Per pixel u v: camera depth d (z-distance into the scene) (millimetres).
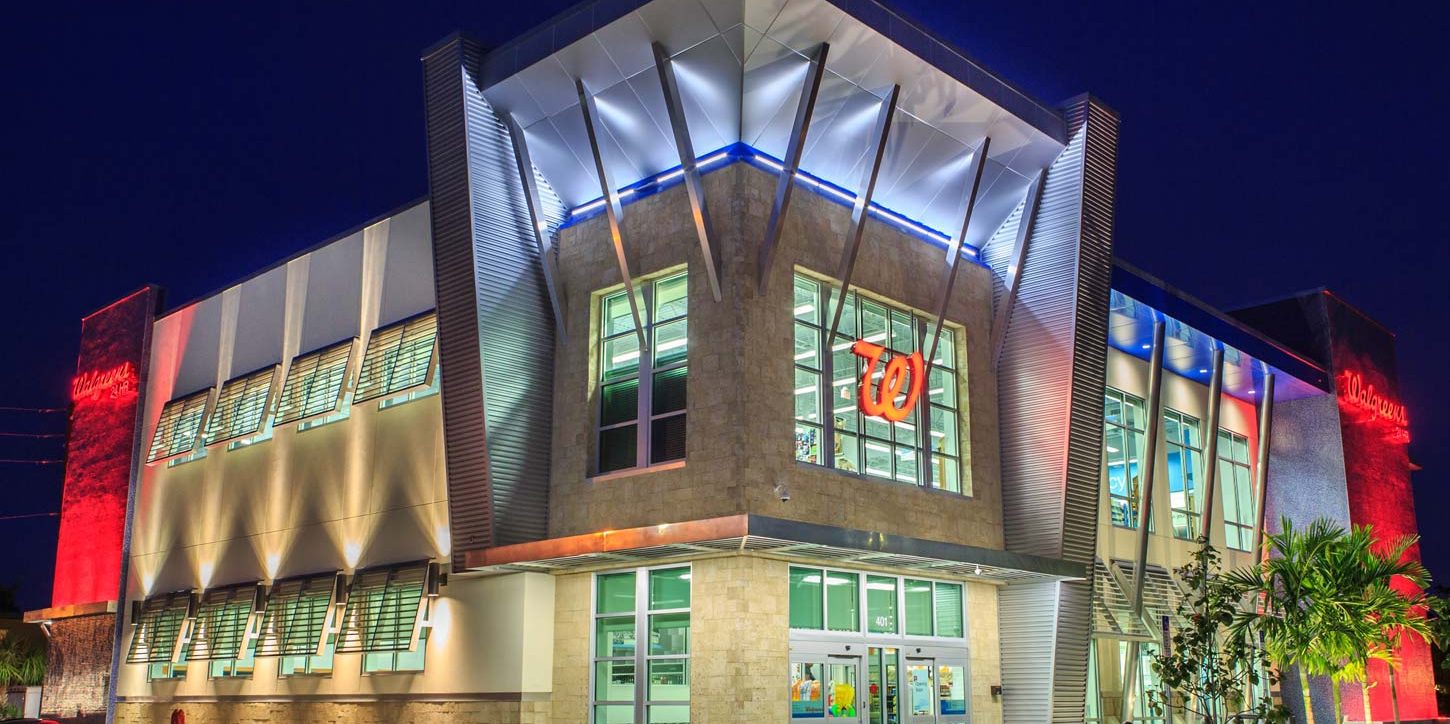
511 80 25750
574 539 22672
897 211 27406
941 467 27141
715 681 21875
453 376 25781
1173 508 36500
